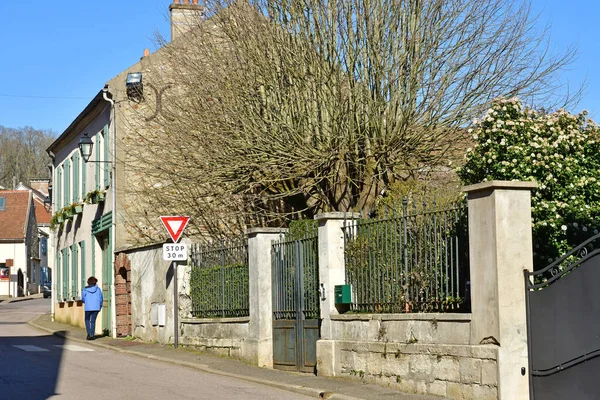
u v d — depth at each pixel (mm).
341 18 19141
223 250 17453
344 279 13234
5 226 72688
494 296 9805
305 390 11930
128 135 24359
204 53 21188
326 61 19188
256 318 15508
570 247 11469
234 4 20484
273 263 15445
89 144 26297
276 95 19469
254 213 20641
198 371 14992
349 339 12797
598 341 8875
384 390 11547
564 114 12203
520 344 9750
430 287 11234
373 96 19000
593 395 8922
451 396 10461
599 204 11641
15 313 43938
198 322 18172
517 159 11750
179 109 21922
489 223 9914
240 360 16062
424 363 11008
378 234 12430
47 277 85250
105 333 25766
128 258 23000
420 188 16641
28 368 15156
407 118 18688
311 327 14047
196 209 22922
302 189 19453
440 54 19141
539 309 9633
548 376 9500
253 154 19234
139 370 15109
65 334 25891
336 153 18969
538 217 11500
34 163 95375
